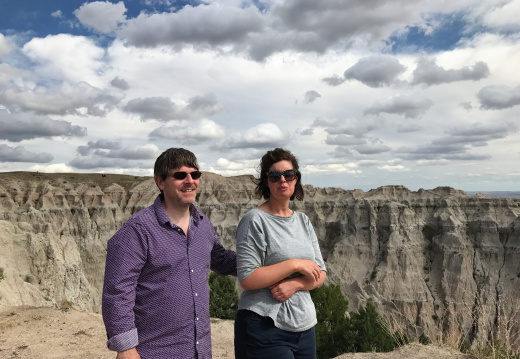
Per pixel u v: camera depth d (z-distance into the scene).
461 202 85.69
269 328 4.41
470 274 76.19
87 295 55.03
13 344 12.48
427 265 80.75
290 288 4.47
